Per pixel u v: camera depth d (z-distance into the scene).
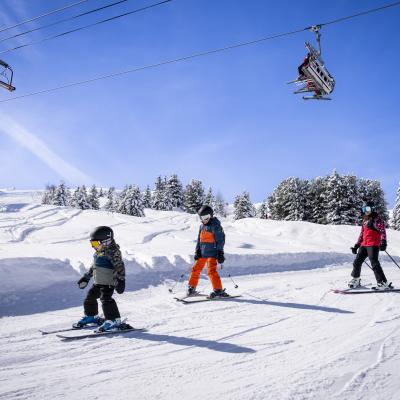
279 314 6.35
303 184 58.09
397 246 20.22
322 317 6.07
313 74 10.41
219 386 3.53
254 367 3.98
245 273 11.41
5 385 3.63
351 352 4.31
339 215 51.56
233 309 6.78
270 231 23.84
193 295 7.86
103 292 5.43
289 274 11.70
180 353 4.51
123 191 70.62
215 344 4.82
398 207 55.75
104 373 3.92
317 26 10.45
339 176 52.22
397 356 4.16
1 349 4.75
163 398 3.31
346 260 14.66
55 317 6.52
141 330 5.50
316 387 3.41
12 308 7.01
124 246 14.16
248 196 68.88
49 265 8.73
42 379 3.78
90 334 5.23
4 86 14.23
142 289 8.81
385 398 3.19
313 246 18.47
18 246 12.84
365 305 6.85
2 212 26.53
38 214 26.12
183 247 14.18
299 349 4.52
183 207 70.38
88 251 11.43
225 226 25.47
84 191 70.44
